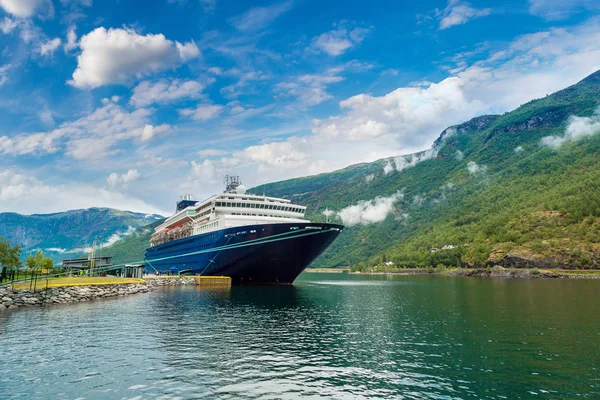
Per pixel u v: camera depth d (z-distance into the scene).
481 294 84.19
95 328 40.41
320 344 33.81
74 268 133.12
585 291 91.62
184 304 60.81
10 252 92.62
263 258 87.19
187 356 29.61
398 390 22.89
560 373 25.94
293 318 47.59
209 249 96.31
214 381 24.20
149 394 22.06
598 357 29.75
